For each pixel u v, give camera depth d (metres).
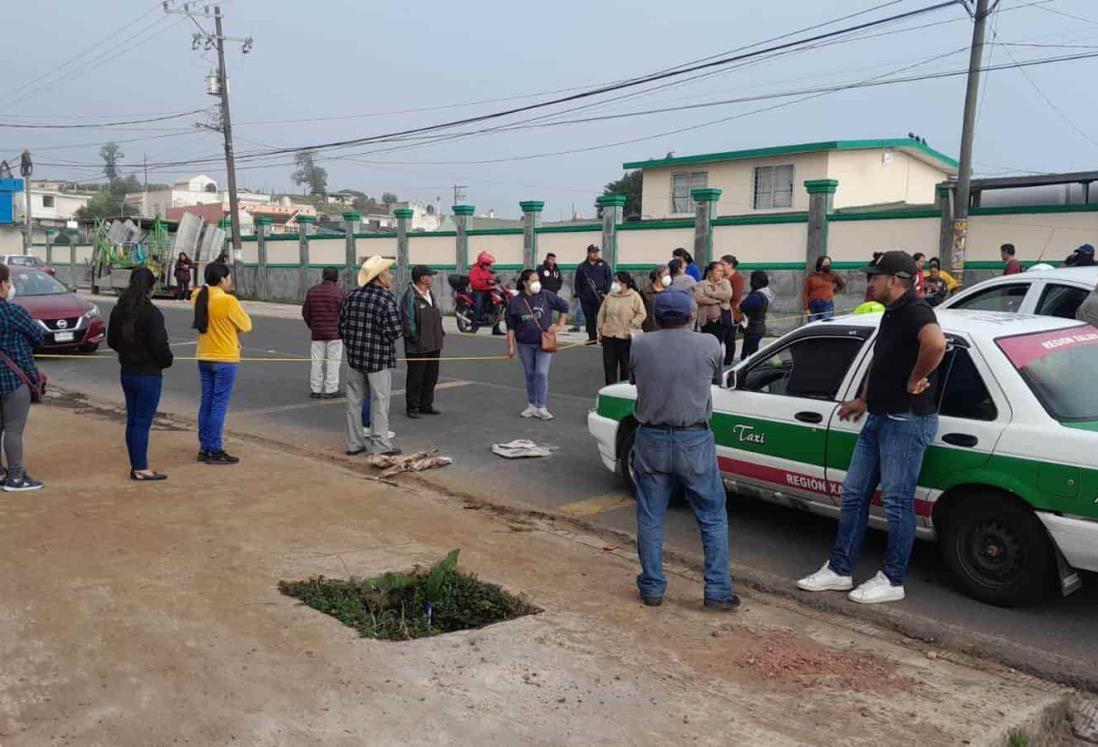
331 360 12.45
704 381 5.09
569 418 11.22
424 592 5.11
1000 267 18.14
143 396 7.38
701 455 5.11
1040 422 5.17
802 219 20.67
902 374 5.16
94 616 4.60
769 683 4.25
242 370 15.11
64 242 50.12
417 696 3.92
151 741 3.45
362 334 8.73
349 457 8.92
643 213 32.62
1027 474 5.12
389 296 8.77
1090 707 4.34
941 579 5.84
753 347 13.77
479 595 5.18
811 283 14.65
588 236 25.38
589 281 18.77
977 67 17.34
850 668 4.47
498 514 7.12
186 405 11.91
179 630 4.47
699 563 6.12
